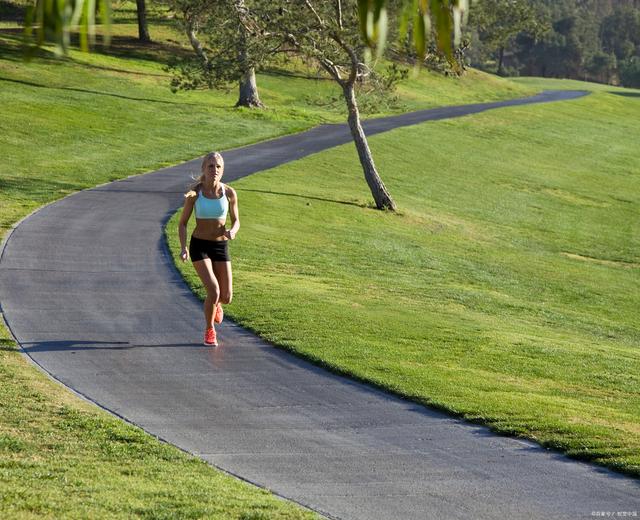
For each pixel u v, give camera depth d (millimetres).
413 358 25859
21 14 146875
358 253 51562
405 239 59750
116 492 14008
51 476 14625
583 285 55219
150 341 25891
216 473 15695
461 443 18219
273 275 40062
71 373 22203
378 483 15609
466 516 14125
